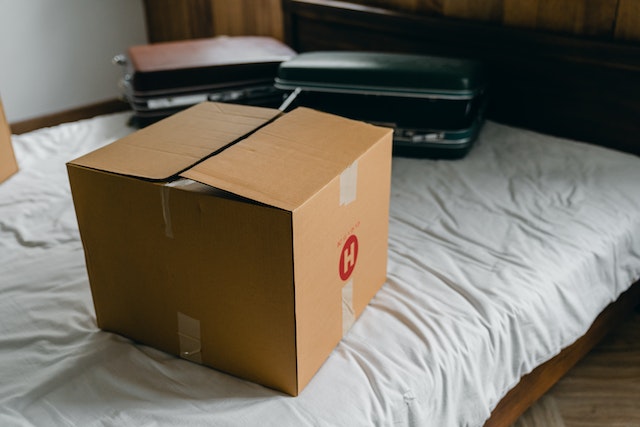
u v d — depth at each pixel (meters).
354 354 1.07
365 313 1.17
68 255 1.39
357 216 1.06
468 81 1.72
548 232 1.42
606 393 1.56
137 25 3.17
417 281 1.26
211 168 0.95
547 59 1.84
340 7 2.26
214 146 1.05
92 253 1.08
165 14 3.06
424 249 1.37
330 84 1.81
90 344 1.12
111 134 2.02
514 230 1.43
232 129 1.12
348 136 1.09
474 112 1.85
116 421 0.95
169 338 1.08
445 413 1.08
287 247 0.88
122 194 0.98
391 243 1.40
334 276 1.02
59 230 1.48
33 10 2.81
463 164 1.75
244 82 2.03
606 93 1.75
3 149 1.69
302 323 0.95
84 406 0.99
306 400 0.98
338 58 1.89
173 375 1.04
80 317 1.19
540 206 1.52
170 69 1.95
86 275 1.32
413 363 1.06
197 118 1.16
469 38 1.97
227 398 0.99
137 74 1.93
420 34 2.08
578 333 1.34
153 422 0.95
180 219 0.94
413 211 1.53
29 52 2.86
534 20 1.85
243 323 0.97
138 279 1.05
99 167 0.99
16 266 1.35
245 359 1.01
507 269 1.30
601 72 1.74
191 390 1.01
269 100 2.08
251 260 0.92
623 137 1.77
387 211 1.19
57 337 1.14
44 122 2.99
